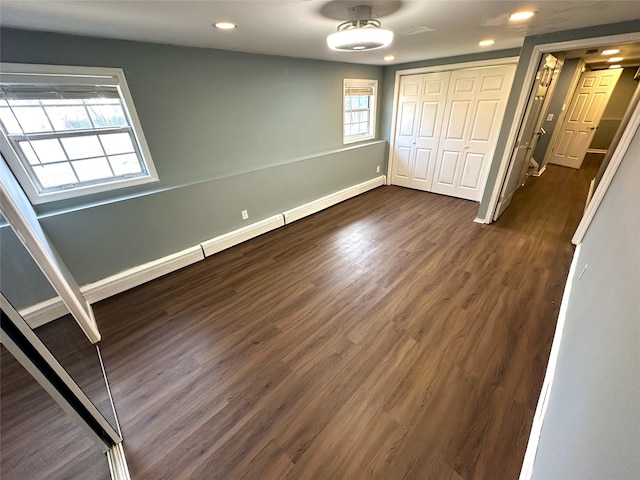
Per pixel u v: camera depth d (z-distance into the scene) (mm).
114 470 1301
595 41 2398
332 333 2051
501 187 3486
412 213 4160
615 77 5223
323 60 3857
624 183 1738
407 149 5117
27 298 1292
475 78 3992
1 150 1890
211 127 2973
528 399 1551
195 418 1523
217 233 3215
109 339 2045
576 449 691
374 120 5121
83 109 2209
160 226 2715
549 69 3342
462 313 2189
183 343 1997
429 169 4961
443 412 1508
